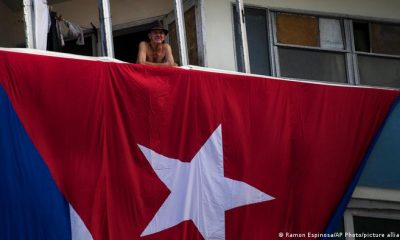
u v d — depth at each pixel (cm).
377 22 1852
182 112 1515
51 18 1581
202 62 1670
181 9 1608
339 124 1636
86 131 1438
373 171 1691
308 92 1628
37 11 1509
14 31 1861
